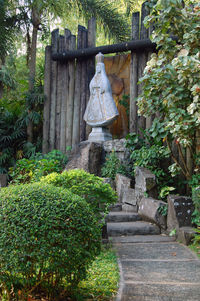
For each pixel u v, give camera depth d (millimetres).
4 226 2680
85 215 2957
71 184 4512
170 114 5773
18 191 2889
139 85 8953
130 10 11844
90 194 4590
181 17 5859
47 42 15422
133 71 9023
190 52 5984
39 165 7512
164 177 7395
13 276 2773
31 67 11578
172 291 3219
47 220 2713
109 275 3594
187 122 5629
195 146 6414
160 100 6137
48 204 2803
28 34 12289
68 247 2719
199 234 5051
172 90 5777
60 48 10320
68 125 10062
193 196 5273
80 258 2809
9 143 10852
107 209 4812
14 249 2635
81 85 10055
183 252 4660
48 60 10562
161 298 3043
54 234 2688
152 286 3354
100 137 8867
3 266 2670
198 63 5230
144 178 6547
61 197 2924
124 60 10070
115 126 9961
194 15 5953
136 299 3012
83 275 2896
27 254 2637
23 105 11672
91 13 11203
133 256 4492
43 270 2703
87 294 3061
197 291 3217
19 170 7480
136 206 6766
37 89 10875
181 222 5414
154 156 7117
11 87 12641
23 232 2646
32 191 2883
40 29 11773
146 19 6000
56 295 2920
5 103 12141
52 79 10508
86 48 9719
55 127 10383
